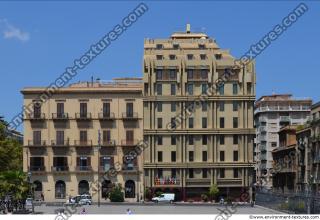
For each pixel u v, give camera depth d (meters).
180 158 127.12
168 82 128.50
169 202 120.56
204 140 127.94
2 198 86.12
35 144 128.50
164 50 130.88
